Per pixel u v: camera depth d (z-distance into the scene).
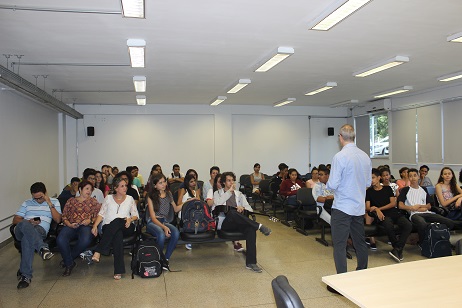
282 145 11.07
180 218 4.66
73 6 3.34
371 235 4.71
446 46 4.82
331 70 6.19
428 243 4.60
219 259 4.77
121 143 10.03
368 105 10.38
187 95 8.67
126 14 3.34
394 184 6.26
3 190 5.82
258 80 6.96
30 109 7.17
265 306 3.29
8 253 5.27
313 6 3.41
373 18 3.79
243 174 10.73
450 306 1.50
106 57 5.07
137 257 4.12
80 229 4.23
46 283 3.92
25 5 3.29
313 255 4.89
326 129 11.41
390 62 5.44
